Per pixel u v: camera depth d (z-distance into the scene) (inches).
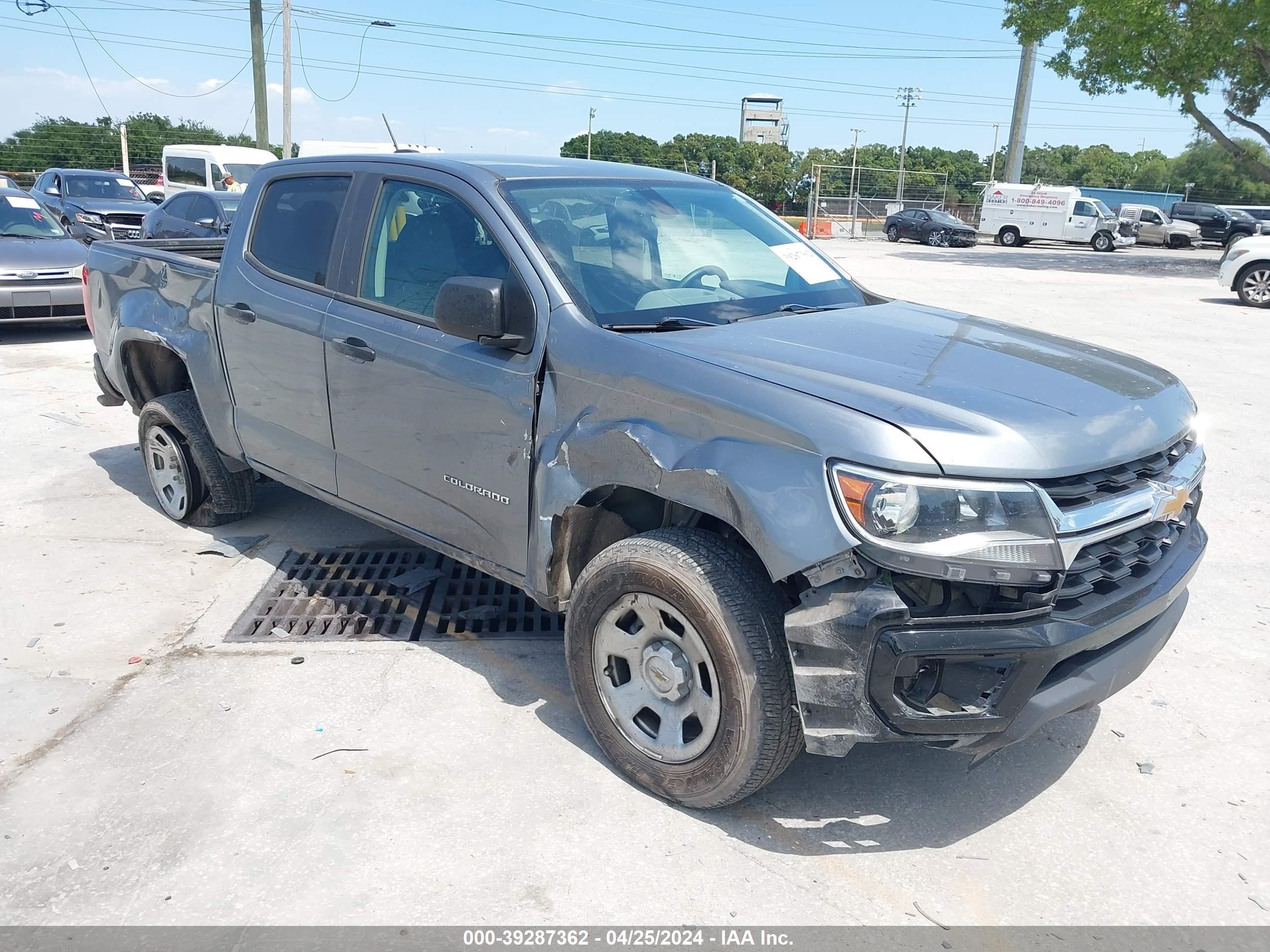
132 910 101.2
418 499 146.9
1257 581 190.9
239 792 120.7
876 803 122.0
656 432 112.8
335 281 155.9
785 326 131.3
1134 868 111.3
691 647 112.5
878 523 95.7
